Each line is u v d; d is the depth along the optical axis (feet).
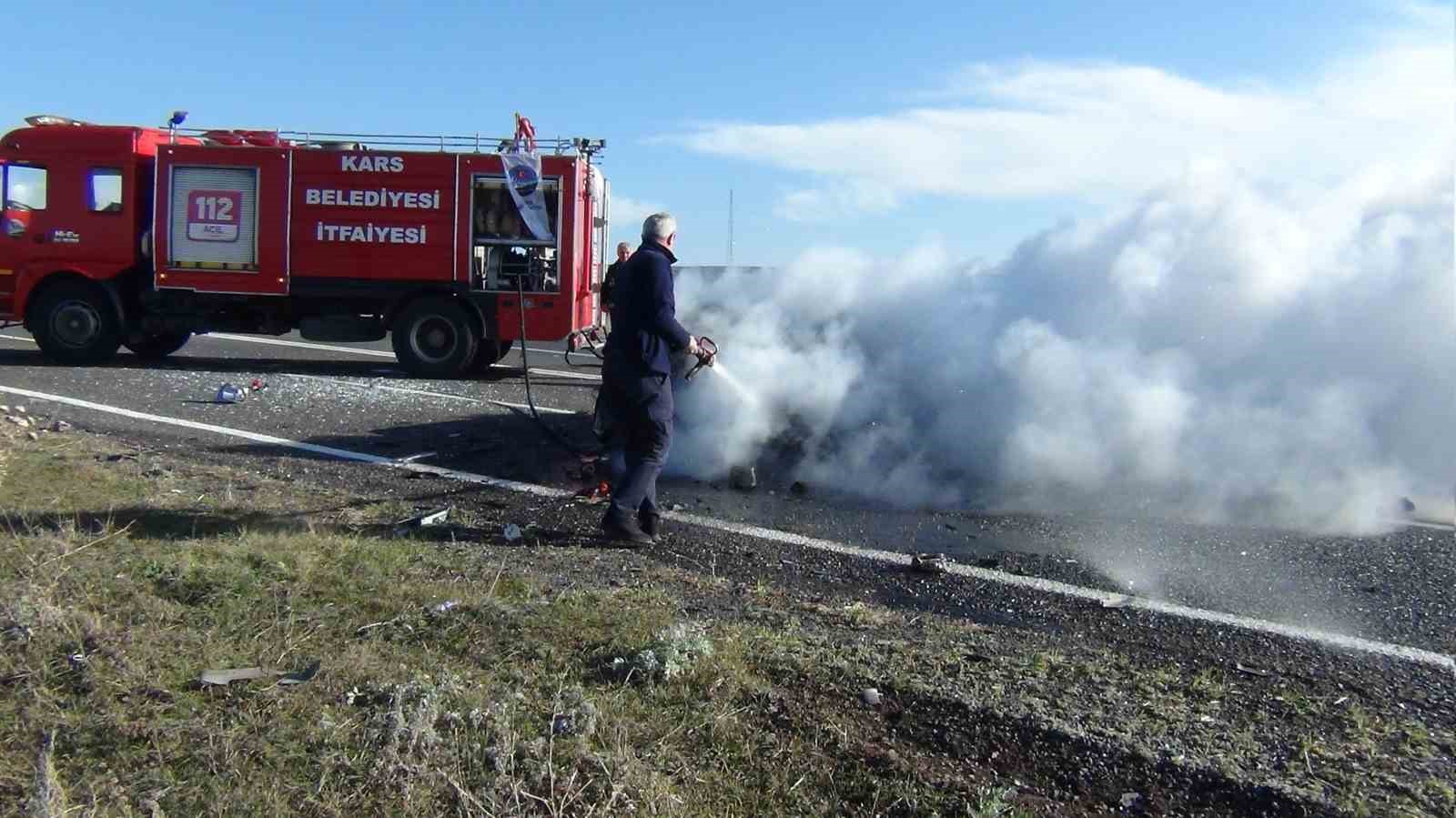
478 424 32.50
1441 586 18.44
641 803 11.02
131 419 32.22
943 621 16.75
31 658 13.39
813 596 18.03
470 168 46.78
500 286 47.03
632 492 20.25
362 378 44.83
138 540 18.56
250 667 13.56
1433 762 11.89
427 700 12.35
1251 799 11.15
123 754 11.59
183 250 47.78
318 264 47.42
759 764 11.82
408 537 20.44
